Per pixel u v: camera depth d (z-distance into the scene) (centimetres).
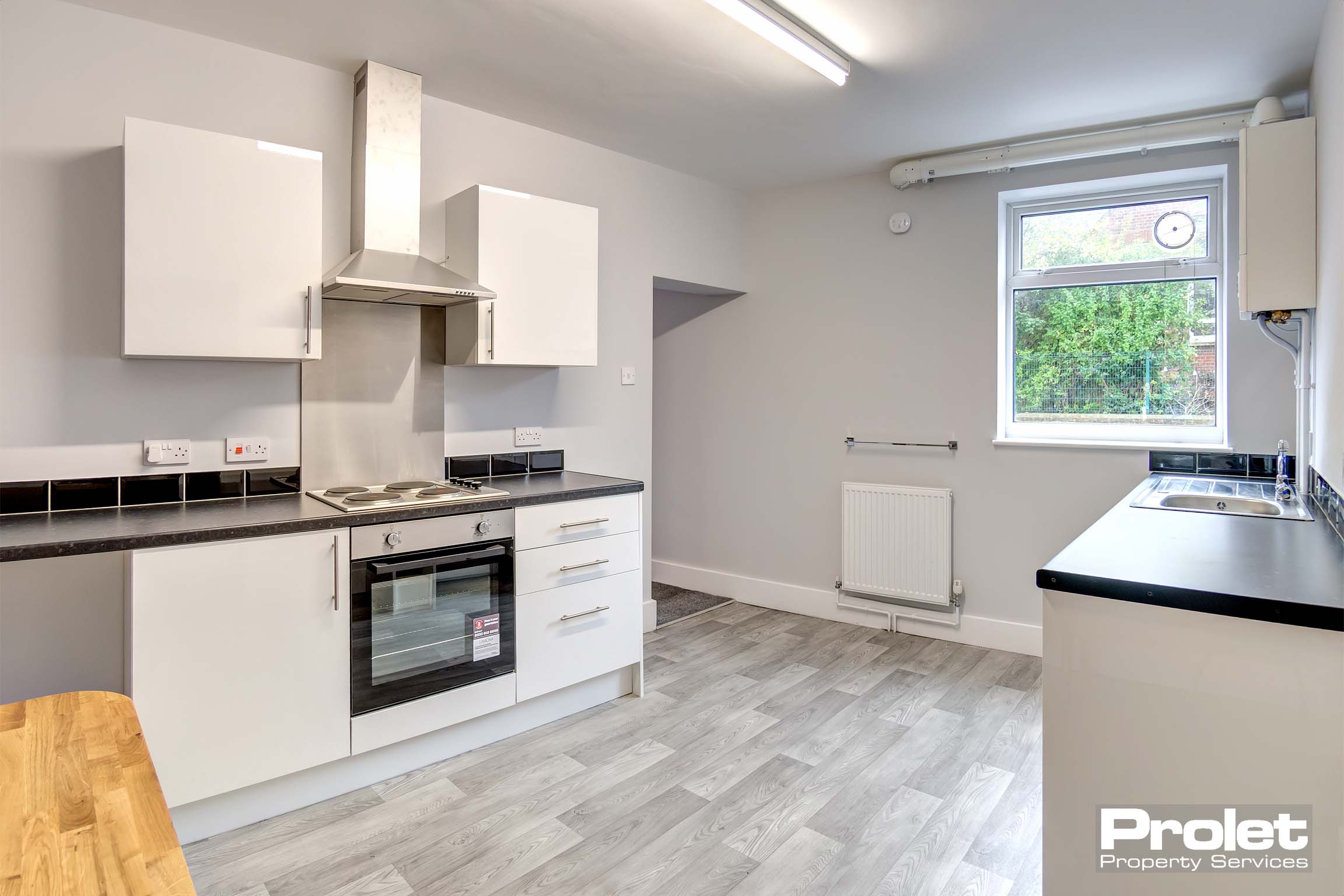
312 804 230
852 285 427
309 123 275
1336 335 205
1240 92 298
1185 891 140
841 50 264
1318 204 248
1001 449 381
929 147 371
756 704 309
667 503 519
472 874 196
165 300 222
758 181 437
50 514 224
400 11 238
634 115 329
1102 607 147
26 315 225
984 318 384
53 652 228
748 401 473
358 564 230
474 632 259
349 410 288
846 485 423
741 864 201
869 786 242
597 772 251
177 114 248
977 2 231
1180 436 350
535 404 348
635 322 394
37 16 225
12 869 70
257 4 232
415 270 270
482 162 325
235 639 208
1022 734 280
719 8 221
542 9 237
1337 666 126
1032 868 200
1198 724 138
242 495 264
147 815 81
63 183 229
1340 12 193
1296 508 241
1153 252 358
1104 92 300
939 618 398
